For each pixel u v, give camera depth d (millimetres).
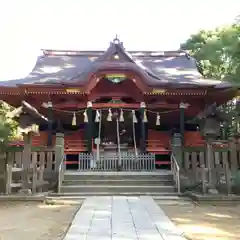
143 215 7863
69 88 18859
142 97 19594
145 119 19000
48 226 7312
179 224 7523
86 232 6109
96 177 13867
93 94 19547
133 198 11242
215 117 12398
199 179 12406
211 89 18922
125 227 6535
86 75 18797
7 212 9266
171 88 18859
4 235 6449
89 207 9141
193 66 23766
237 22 23594
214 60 27750
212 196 10844
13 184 11516
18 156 12789
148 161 15828
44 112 20438
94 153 18297
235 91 19047
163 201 11359
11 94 19406
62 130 20484
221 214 9008
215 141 12297
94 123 20438
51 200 11305
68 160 19516
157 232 6109
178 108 19891
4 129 20125
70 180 13484
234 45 22219
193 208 10008
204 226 7328
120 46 19469
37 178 12008
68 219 8156
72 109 20062
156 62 24156
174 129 20469
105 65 18625
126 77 18828
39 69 22922
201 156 13359
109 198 11234
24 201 10930
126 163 15828
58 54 25047
